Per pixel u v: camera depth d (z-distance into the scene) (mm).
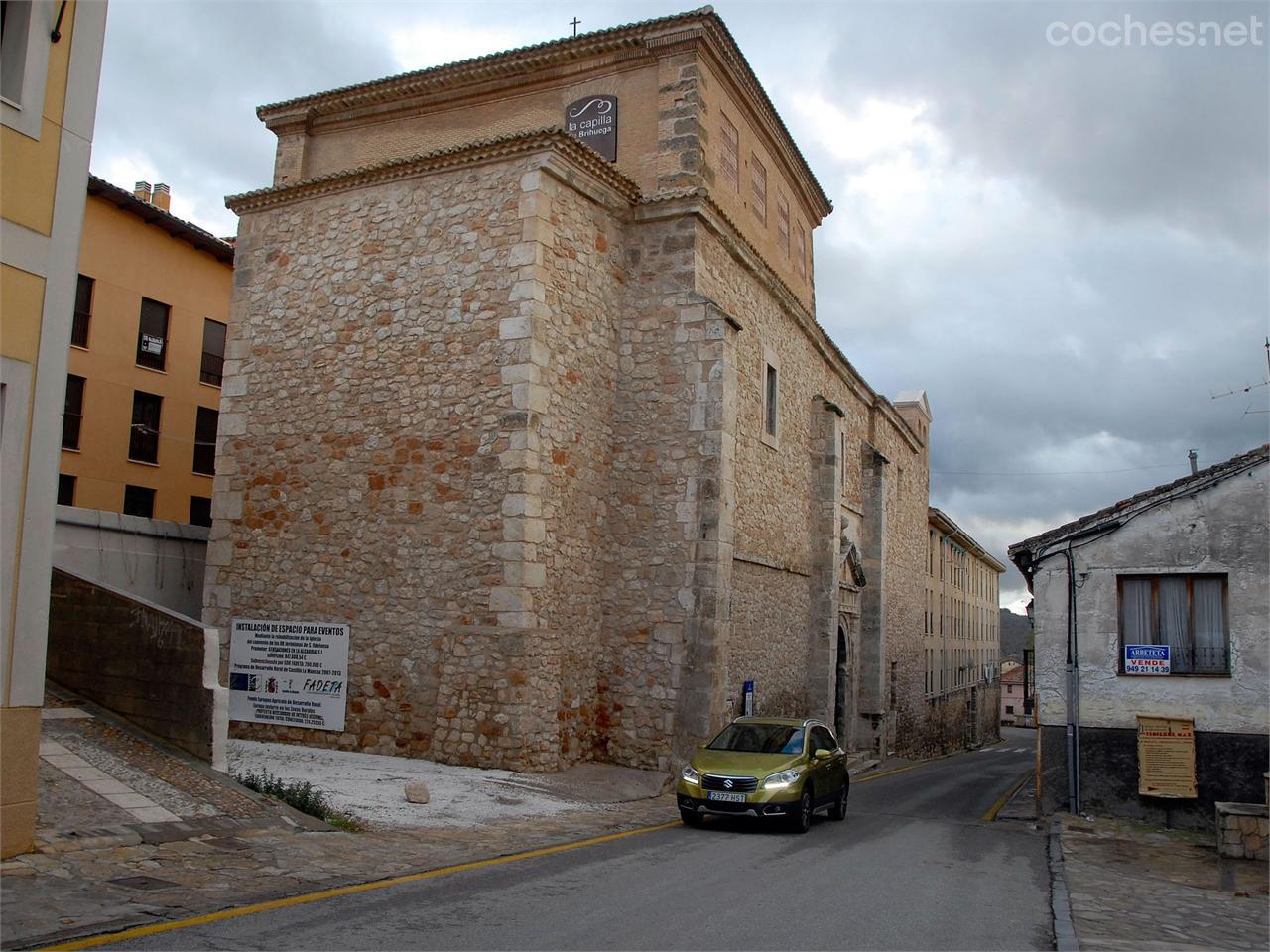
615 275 17219
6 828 7352
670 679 15992
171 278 25406
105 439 23516
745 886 8414
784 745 13336
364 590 15688
